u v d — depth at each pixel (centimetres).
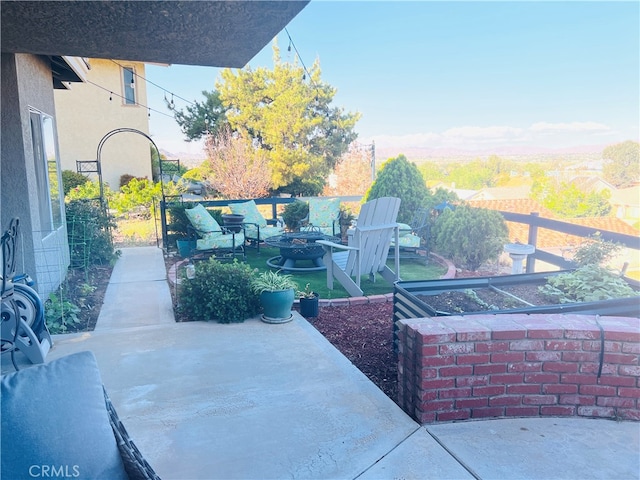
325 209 845
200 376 318
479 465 219
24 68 468
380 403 280
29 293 360
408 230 712
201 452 232
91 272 645
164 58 402
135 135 1418
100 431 135
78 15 280
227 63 423
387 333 408
